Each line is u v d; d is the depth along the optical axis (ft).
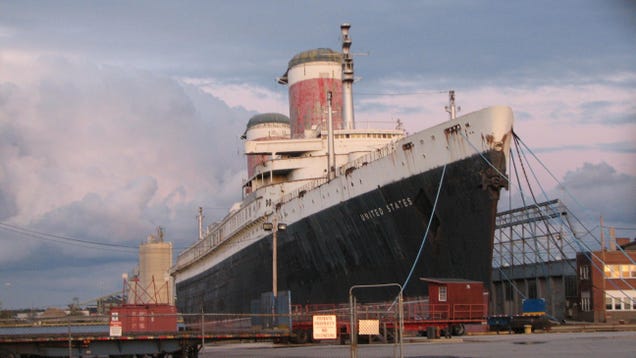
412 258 183.73
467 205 166.61
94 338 136.46
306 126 287.48
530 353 120.47
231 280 314.55
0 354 136.05
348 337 170.50
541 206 250.57
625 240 265.95
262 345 192.95
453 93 180.34
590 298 230.48
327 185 215.31
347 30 256.52
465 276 171.32
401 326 102.63
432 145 173.99
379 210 191.11
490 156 160.25
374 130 264.52
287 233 242.99
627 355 113.70
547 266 252.21
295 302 245.24
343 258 212.02
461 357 117.70
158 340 141.69
